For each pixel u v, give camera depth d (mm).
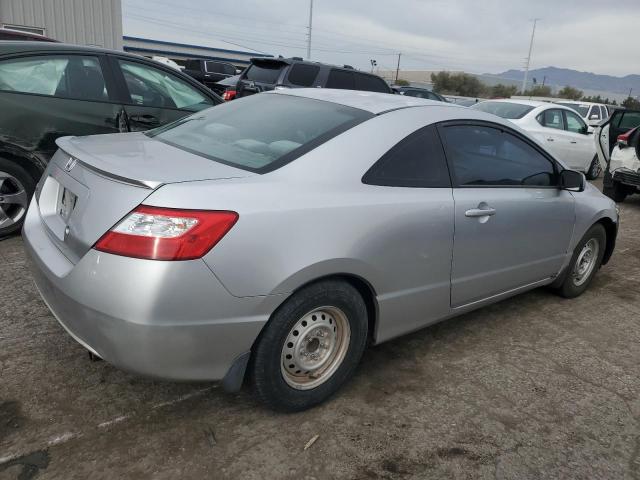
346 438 2482
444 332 3664
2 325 3205
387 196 2682
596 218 4223
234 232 2143
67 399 2588
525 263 3643
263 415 2596
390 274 2703
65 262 2316
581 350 3551
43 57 4641
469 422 2678
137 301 2021
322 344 2596
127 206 2107
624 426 2750
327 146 2611
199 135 2982
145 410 2562
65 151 2670
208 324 2135
